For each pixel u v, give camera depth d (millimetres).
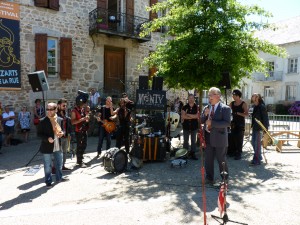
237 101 7258
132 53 13938
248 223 3727
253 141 6637
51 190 5098
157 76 8289
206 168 5348
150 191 4984
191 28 8562
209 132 5168
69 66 11852
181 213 4055
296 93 26047
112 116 7594
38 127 5234
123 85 13891
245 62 8281
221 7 8102
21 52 10805
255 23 8344
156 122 7508
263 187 5102
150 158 6883
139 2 13859
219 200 3309
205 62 8391
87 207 4285
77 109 6602
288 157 7523
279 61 27594
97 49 12812
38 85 6949
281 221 3787
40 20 11172
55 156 5535
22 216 3992
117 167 6078
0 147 8875
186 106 7270
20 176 6059
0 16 10164
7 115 10008
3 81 10367
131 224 3734
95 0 12609
